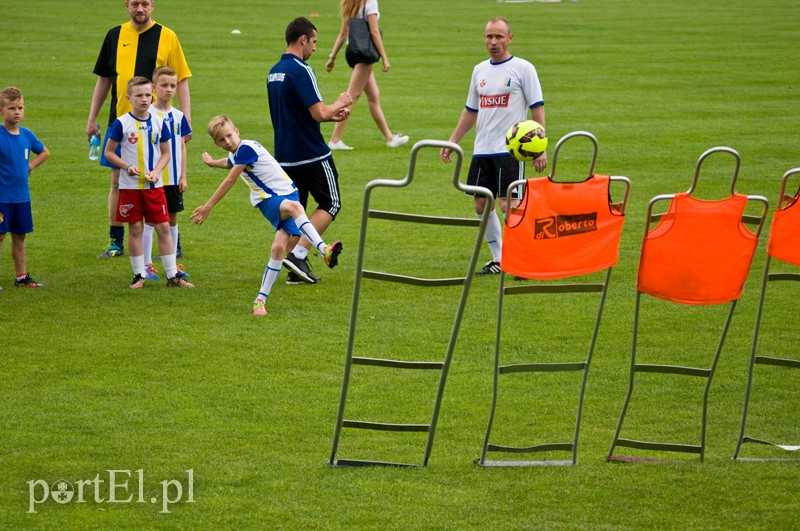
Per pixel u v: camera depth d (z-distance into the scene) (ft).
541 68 259.60
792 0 448.65
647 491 56.39
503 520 52.24
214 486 56.49
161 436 63.98
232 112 199.62
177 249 111.24
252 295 97.50
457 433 66.49
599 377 77.10
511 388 74.84
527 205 57.36
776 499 55.21
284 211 93.20
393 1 447.83
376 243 117.19
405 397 72.59
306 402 70.95
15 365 76.69
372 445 63.98
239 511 53.31
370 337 85.25
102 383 73.46
